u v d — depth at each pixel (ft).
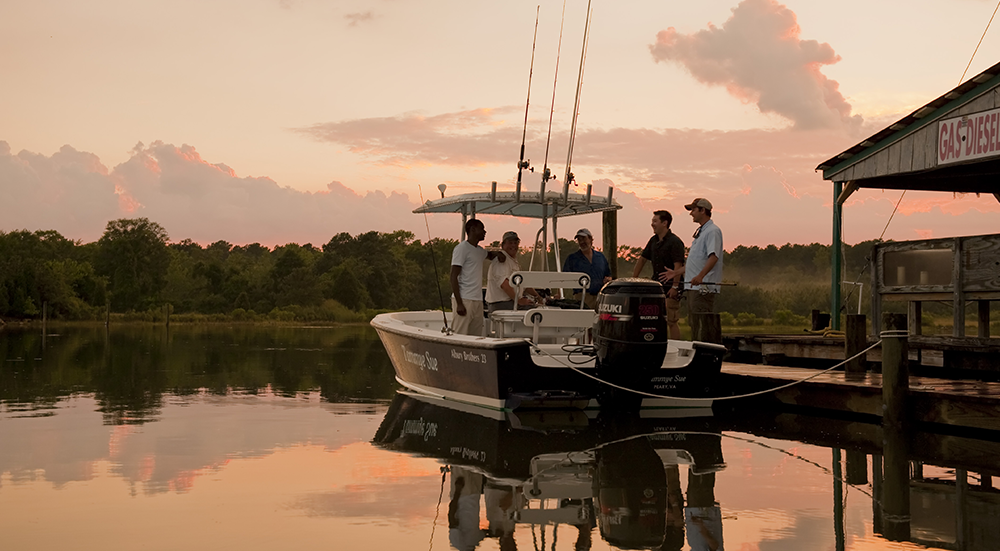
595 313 25.36
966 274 28.53
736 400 28.48
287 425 22.67
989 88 27.14
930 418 21.61
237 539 11.57
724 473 16.26
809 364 36.37
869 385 23.99
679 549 11.15
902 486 15.15
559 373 24.52
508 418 24.06
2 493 14.44
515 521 12.58
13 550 11.07
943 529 12.12
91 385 33.14
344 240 275.59
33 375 37.55
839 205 35.94
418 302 261.24
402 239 280.51
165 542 11.43
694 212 29.81
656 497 14.19
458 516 12.91
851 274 140.05
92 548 11.12
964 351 27.91
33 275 182.39
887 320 23.48
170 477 15.83
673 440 20.39
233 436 20.79
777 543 11.43
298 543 11.37
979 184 35.86
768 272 202.18
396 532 12.01
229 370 41.01
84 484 15.15
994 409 19.98
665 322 23.34
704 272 28.63
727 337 39.96
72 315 184.44
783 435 21.31
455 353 26.37
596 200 30.42
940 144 29.19
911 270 31.12
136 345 66.69
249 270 265.54
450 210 32.86
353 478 15.78
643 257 32.42
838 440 20.53
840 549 11.12
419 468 16.78
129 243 256.93
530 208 32.27
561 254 34.50
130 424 22.75
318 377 37.35
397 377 33.53
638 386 24.41
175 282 256.73
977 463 17.48
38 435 20.74
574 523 12.53
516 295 26.53
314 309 206.28
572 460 17.69
